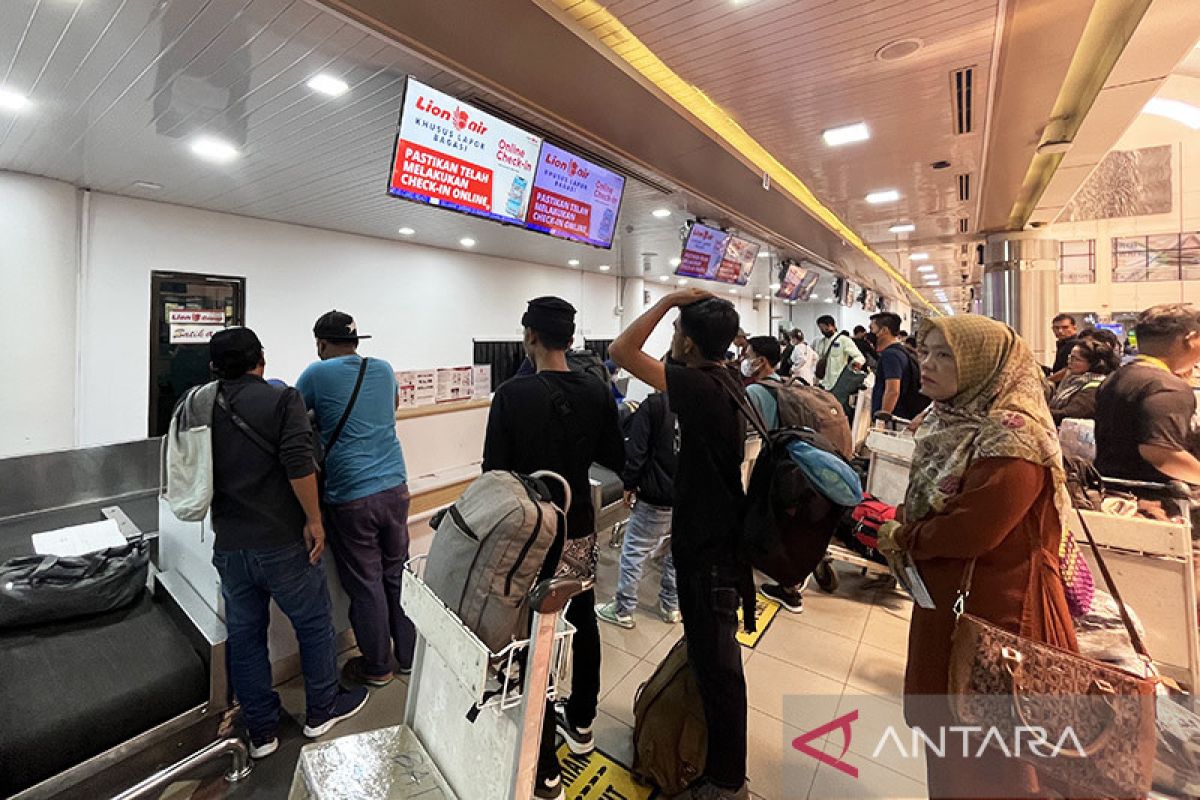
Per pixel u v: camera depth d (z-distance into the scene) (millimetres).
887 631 2594
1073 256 10047
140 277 4859
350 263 6582
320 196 4758
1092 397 2787
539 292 9422
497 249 7844
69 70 2461
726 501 1497
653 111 3070
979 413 1234
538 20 2213
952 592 1238
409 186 2594
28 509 2586
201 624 1844
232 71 2496
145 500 2930
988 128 3516
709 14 2293
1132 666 1491
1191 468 1999
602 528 3631
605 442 1761
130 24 2109
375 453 2121
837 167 4266
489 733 1047
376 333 6914
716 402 1482
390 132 3232
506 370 8797
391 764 1257
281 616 2119
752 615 1529
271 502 1713
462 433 3283
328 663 1873
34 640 1760
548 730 1559
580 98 2891
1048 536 1192
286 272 5961
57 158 3656
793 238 6844
